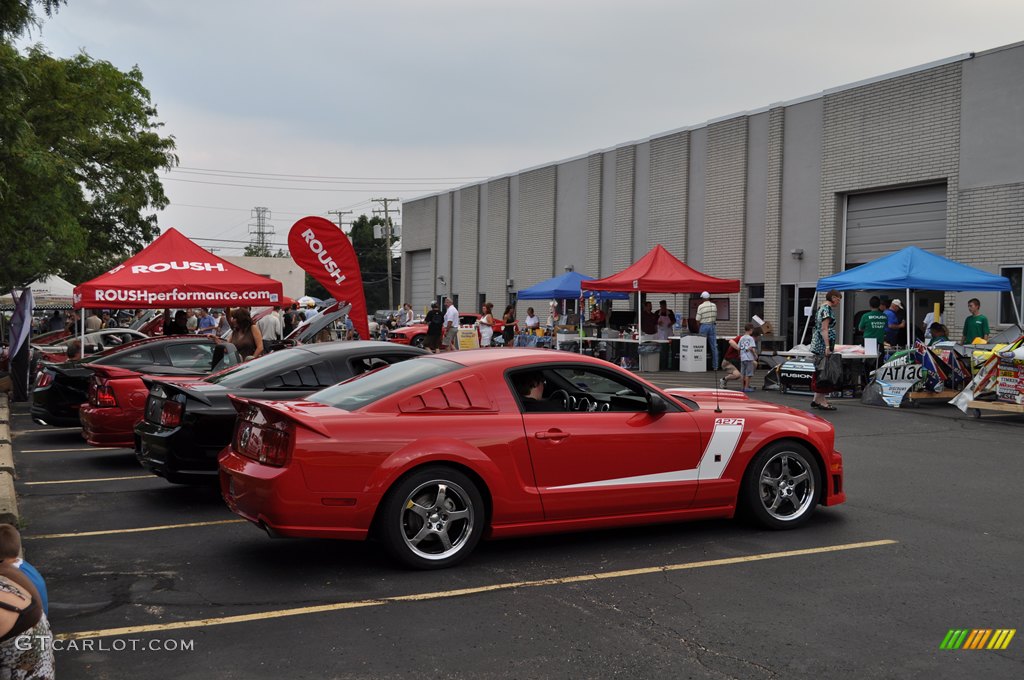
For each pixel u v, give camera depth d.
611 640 4.62
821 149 22.98
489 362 6.25
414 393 5.90
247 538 6.77
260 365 8.31
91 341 18.95
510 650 4.48
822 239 22.88
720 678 4.14
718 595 5.37
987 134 18.83
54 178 15.41
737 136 25.52
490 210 38.25
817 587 5.53
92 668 4.24
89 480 9.22
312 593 5.39
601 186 31.30
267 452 5.65
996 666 4.28
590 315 26.84
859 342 22.12
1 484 7.43
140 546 6.53
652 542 6.61
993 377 13.73
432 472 5.76
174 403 7.71
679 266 22.41
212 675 4.16
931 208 20.50
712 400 7.24
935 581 5.65
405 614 5.01
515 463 5.98
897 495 8.33
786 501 7.06
